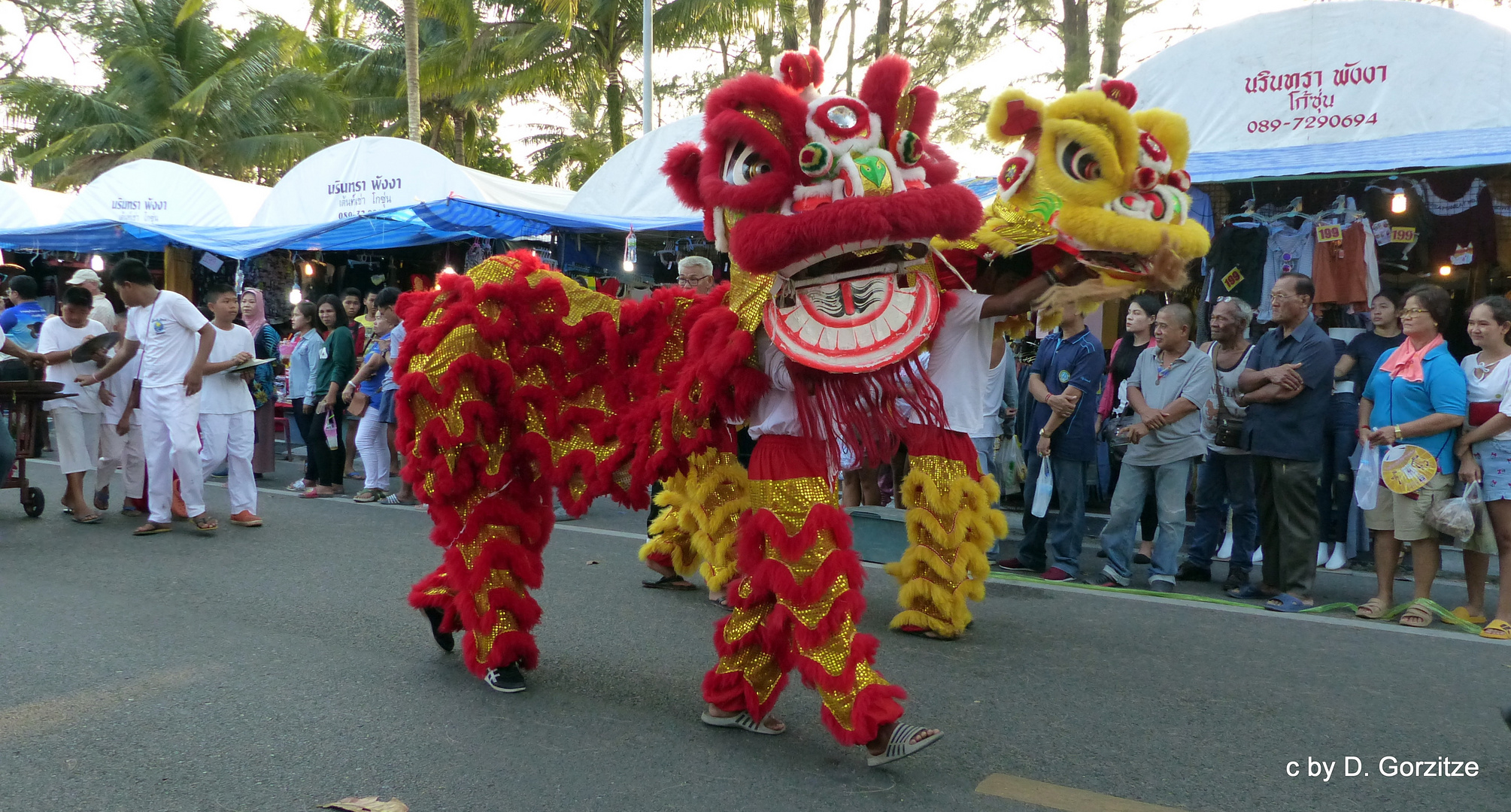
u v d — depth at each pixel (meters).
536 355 3.68
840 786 3.04
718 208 3.19
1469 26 7.21
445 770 3.11
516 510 3.78
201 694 3.73
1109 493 8.12
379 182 12.15
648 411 3.34
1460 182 7.13
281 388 11.06
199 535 6.77
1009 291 3.39
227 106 26.44
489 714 3.59
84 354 7.05
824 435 3.05
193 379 6.60
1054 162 3.15
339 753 3.22
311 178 12.76
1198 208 7.72
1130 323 7.14
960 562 4.62
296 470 10.44
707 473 3.73
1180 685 4.06
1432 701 3.90
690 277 6.80
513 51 19.84
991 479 4.87
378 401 8.18
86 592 5.19
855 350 2.93
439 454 3.67
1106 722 3.63
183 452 6.66
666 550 5.37
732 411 3.18
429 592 4.05
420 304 3.86
